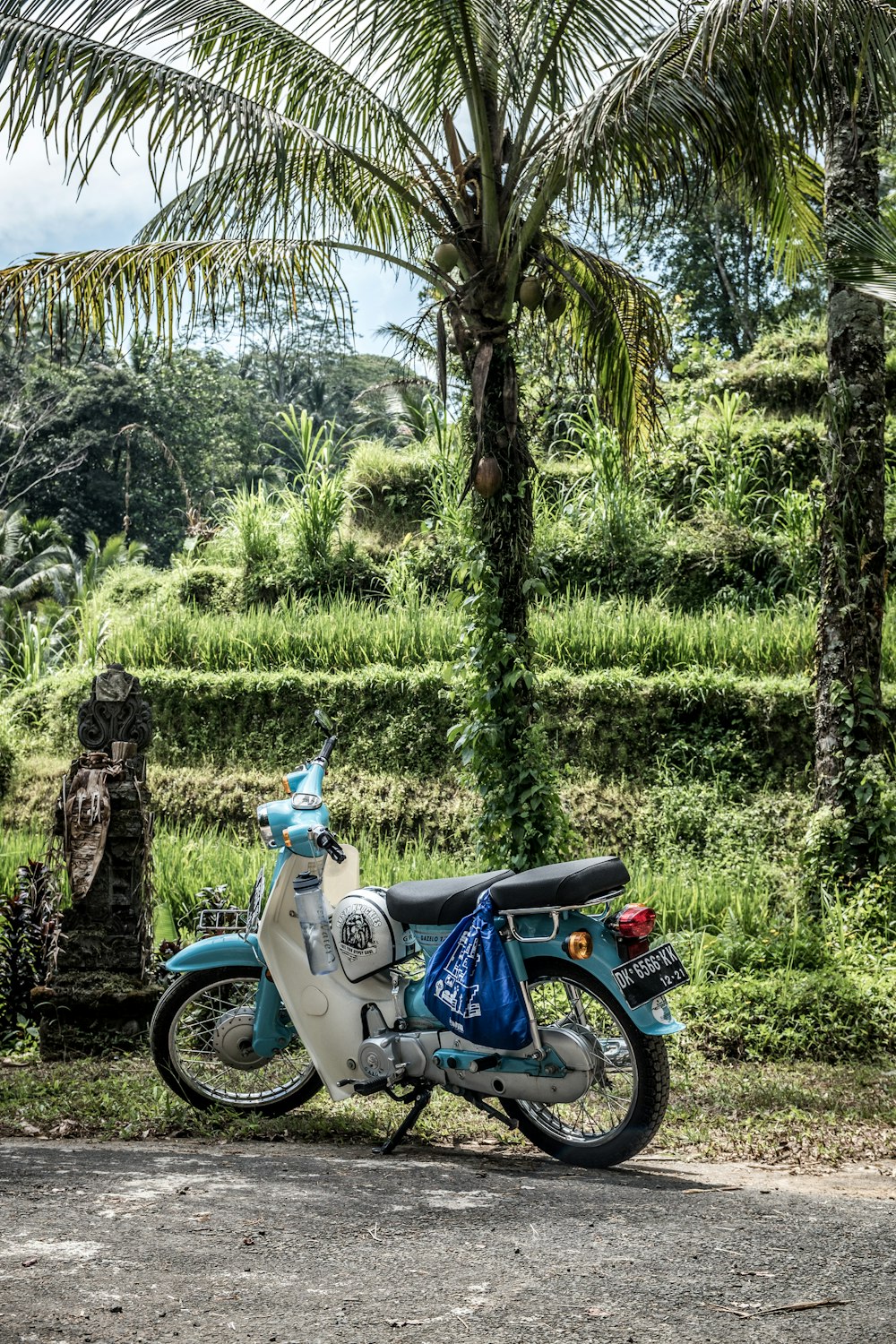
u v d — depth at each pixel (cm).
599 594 1562
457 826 1248
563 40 741
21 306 784
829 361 982
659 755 1249
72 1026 671
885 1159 524
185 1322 275
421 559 1728
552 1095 452
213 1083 552
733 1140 545
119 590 1980
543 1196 392
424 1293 296
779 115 709
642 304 953
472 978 455
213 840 1201
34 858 1073
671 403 1955
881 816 939
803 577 1538
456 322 813
